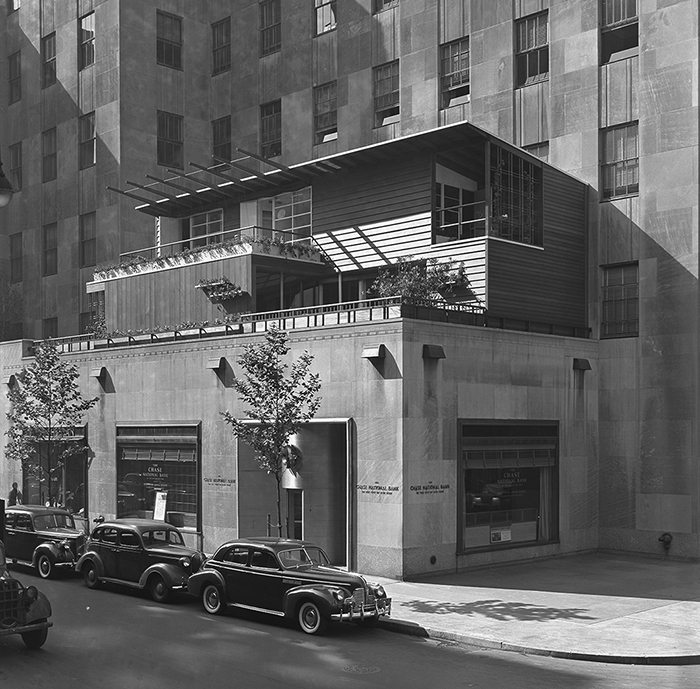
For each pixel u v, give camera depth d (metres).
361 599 18.52
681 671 15.96
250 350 24.81
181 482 30.58
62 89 49.69
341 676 15.14
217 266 33.34
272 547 19.75
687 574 25.78
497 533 26.95
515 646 17.25
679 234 29.42
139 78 45.84
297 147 42.50
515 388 27.61
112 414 33.19
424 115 36.91
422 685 14.68
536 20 33.62
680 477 28.91
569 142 32.31
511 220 29.36
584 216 31.66
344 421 25.53
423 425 24.77
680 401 29.11
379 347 24.75
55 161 50.25
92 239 47.47
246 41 45.91
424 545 24.55
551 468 28.94
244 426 24.34
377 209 31.84
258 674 15.16
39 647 17.00
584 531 29.89
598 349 30.95
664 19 30.00
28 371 34.09
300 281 34.41
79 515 34.00
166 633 18.41
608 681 15.19
